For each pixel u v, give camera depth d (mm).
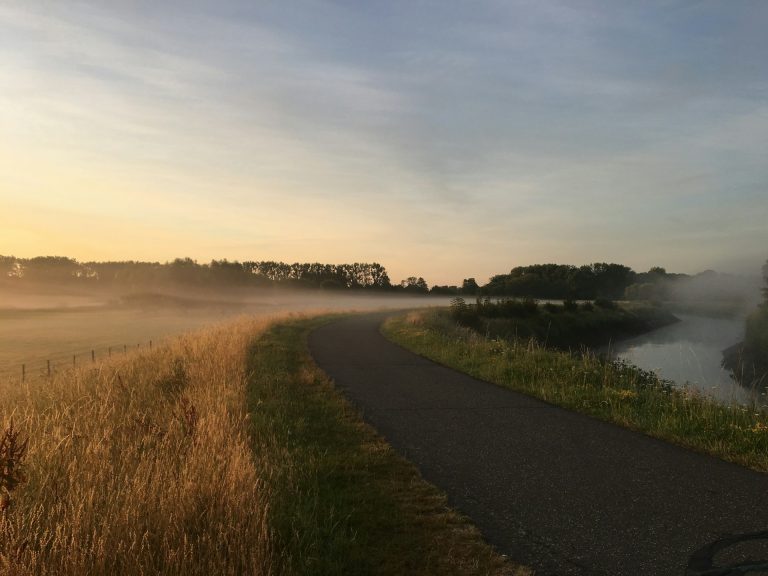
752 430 6598
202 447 5285
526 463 5961
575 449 6516
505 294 123000
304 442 6613
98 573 3244
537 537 4129
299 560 3586
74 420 6922
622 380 10008
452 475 5555
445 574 3541
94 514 3910
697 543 4012
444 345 17312
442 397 9797
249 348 16031
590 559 3781
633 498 4930
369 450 6332
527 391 10289
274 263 165125
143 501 4078
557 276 143250
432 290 147000
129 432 6484
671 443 6801
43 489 4547
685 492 5074
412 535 4105
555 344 46281
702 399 8281
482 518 4484
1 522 3572
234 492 4188
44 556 3436
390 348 18562
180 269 130125
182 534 3717
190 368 11195
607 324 60969
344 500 4742
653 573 3580
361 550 3820
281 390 9805
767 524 4324
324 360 15086
